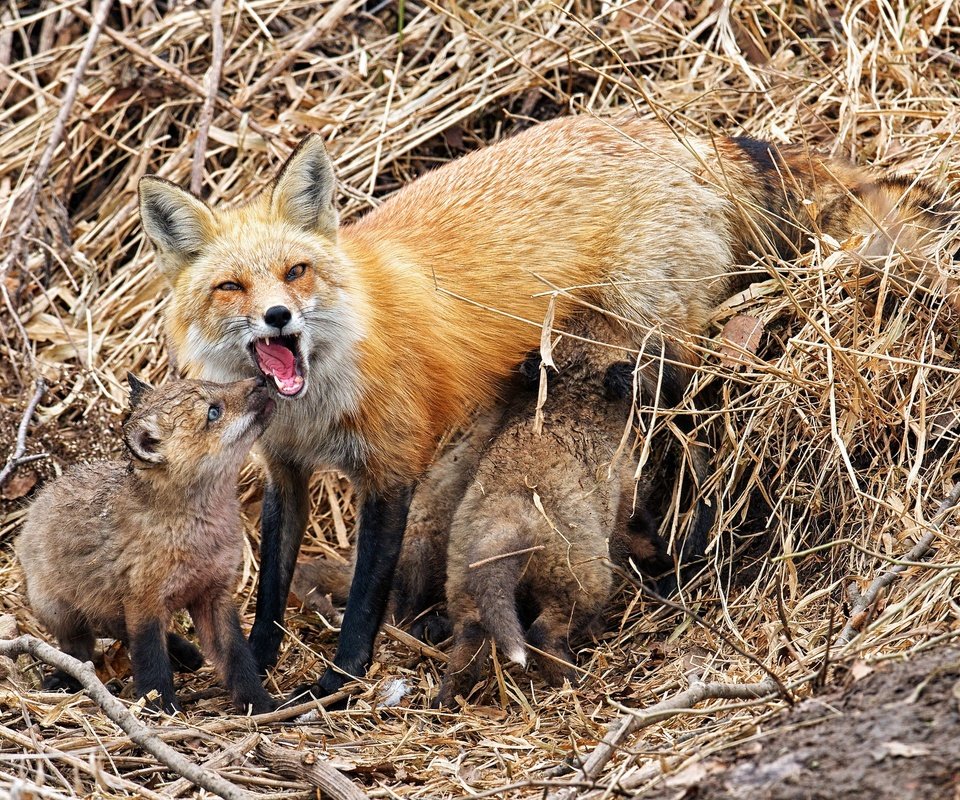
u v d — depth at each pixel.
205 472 9.62
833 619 7.88
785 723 6.89
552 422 10.84
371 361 10.62
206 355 10.48
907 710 6.42
